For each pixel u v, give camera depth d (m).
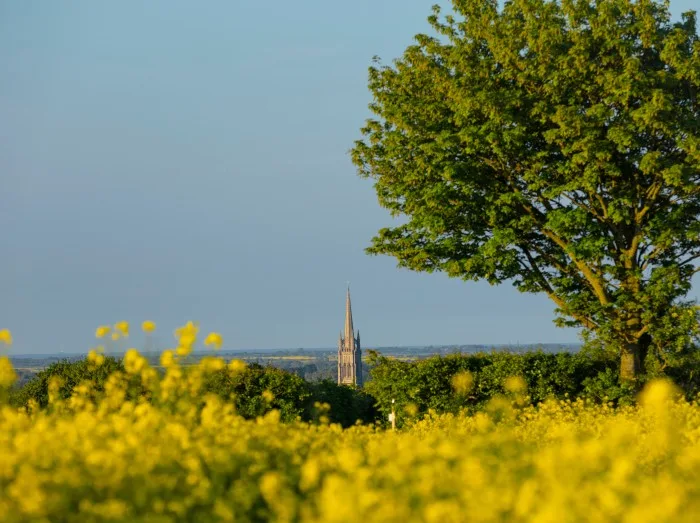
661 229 66.62
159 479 18.31
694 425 36.97
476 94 65.38
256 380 60.19
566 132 62.97
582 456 19.55
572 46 65.81
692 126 63.78
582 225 65.38
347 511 15.24
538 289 71.81
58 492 17.31
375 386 72.06
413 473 18.81
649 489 17.22
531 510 15.67
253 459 21.42
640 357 70.00
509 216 69.44
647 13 65.25
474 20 69.81
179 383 27.31
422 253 69.88
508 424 38.34
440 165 67.69
